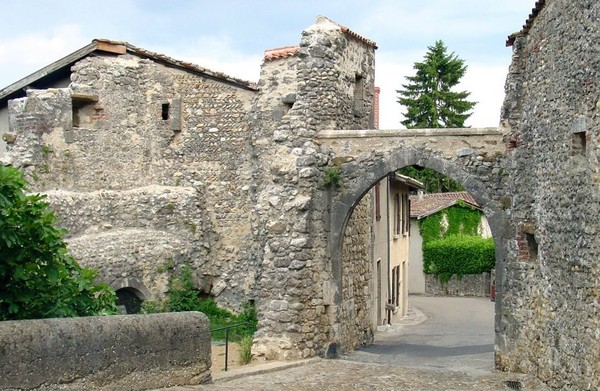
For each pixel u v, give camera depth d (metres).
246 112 20.75
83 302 10.06
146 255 19.11
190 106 21.16
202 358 10.79
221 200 20.92
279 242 17.12
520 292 15.20
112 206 19.48
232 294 20.66
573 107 11.64
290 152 17.42
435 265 43.00
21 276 9.30
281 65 18.09
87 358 8.71
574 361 11.42
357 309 19.72
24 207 9.38
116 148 20.52
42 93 19.02
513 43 15.66
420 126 56.41
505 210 16.05
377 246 25.12
